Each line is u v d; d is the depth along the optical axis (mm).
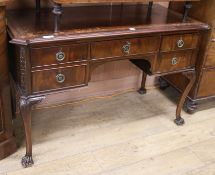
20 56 1282
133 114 2076
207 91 2064
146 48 1563
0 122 1477
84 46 1378
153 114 2100
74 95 2109
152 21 1649
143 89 2330
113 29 1442
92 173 1549
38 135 1771
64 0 1275
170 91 2414
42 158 1606
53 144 1715
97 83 2160
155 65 1660
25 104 1384
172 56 1692
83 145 1736
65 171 1542
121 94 2299
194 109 2092
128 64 2217
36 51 1276
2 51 1349
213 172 1648
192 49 1751
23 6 1650
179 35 1643
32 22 1438
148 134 1891
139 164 1644
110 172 1567
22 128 1797
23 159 1535
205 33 1837
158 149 1772
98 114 2037
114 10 1777
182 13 1957
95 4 1821
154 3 2027
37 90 1371
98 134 1840
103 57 1459
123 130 1901
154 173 1597
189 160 1717
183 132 1947
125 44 1483
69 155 1650
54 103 2061
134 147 1765
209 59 1914
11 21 1429
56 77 1382
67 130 1845
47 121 1907
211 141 1892
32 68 1306
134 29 1478
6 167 1520
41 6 1688
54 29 1339
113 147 1746
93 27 1443
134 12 1786
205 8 1816
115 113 2066
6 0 1230
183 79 2102
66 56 1355
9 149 1576
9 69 1554
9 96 1484
